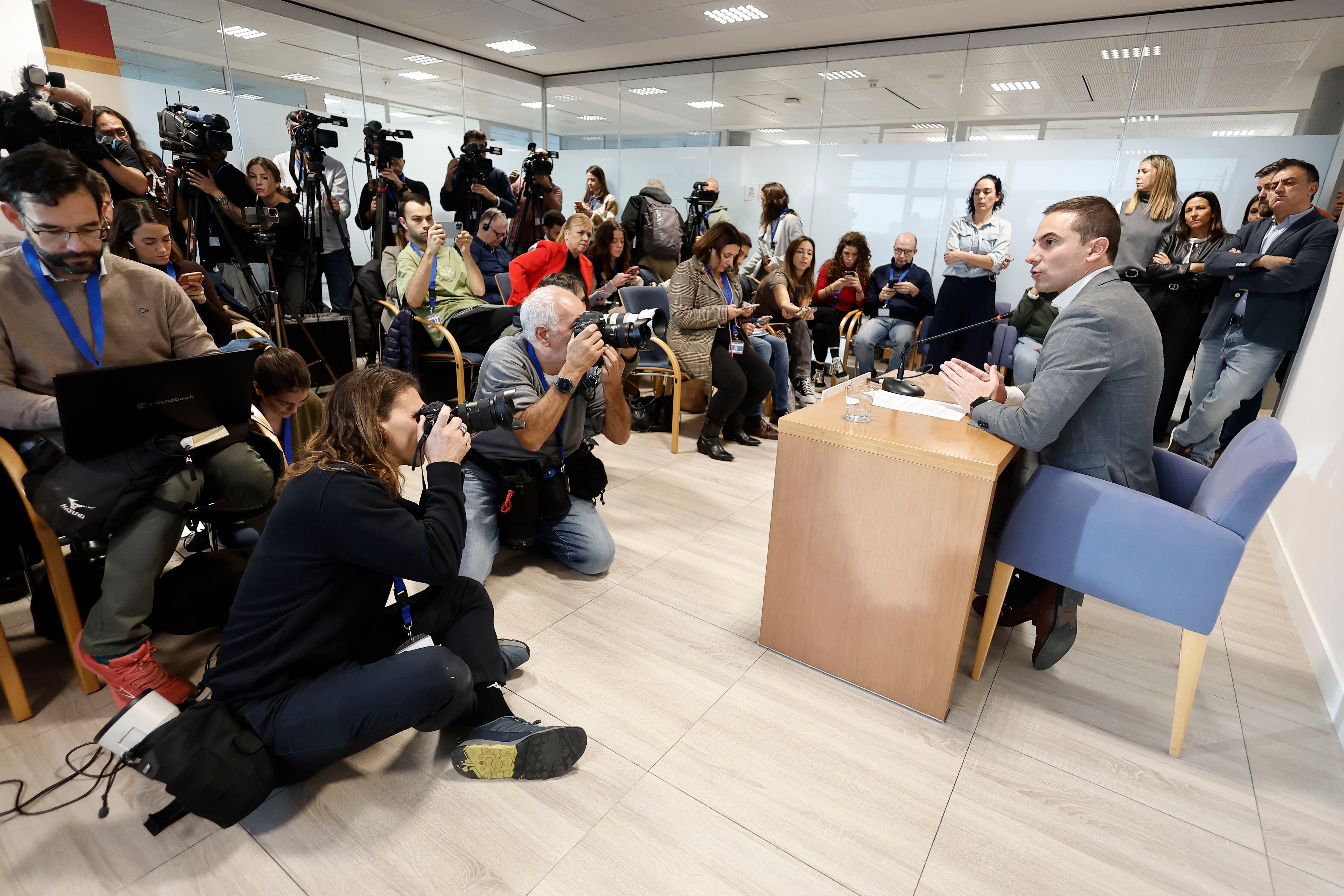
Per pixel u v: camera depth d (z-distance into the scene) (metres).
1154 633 2.11
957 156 5.28
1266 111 4.27
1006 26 4.75
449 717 1.31
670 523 2.73
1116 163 4.74
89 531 1.41
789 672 1.81
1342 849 1.34
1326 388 2.67
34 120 1.80
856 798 1.41
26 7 2.12
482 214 4.40
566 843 1.27
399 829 1.28
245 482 1.68
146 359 1.64
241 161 4.86
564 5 4.73
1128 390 1.55
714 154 6.42
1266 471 1.38
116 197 2.56
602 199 5.86
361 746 1.24
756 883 1.21
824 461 1.66
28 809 1.30
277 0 4.80
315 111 5.29
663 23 5.05
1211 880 1.26
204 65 4.55
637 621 2.03
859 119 5.64
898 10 4.50
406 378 1.30
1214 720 1.71
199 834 1.26
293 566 1.18
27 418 1.44
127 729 1.07
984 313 4.38
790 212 5.18
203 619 1.75
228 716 1.16
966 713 1.69
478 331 3.54
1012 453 1.54
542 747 1.37
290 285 4.08
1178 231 3.76
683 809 1.36
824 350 5.07
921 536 1.55
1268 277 3.13
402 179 4.21
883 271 4.89
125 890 1.15
